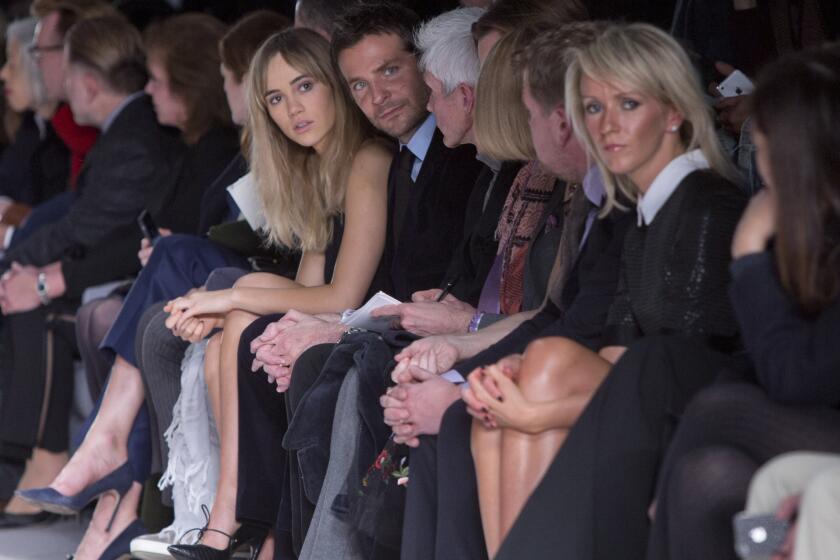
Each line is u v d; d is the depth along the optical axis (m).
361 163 14.56
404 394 11.21
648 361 9.71
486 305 13.07
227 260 16.69
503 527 10.26
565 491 9.63
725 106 12.86
